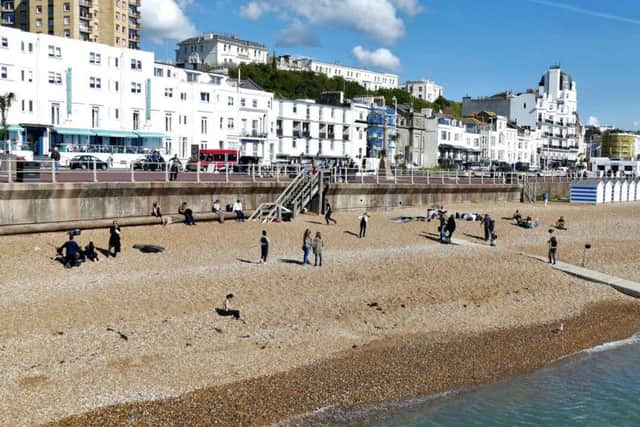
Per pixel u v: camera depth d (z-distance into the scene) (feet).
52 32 368.68
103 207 112.27
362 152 331.98
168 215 121.08
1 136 179.83
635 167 386.52
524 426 56.03
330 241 122.42
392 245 123.85
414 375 64.44
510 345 75.41
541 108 455.22
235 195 134.31
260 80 414.21
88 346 64.34
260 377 61.11
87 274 87.04
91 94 214.28
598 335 81.35
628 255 133.18
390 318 81.05
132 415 52.03
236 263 99.19
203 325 72.43
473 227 153.48
